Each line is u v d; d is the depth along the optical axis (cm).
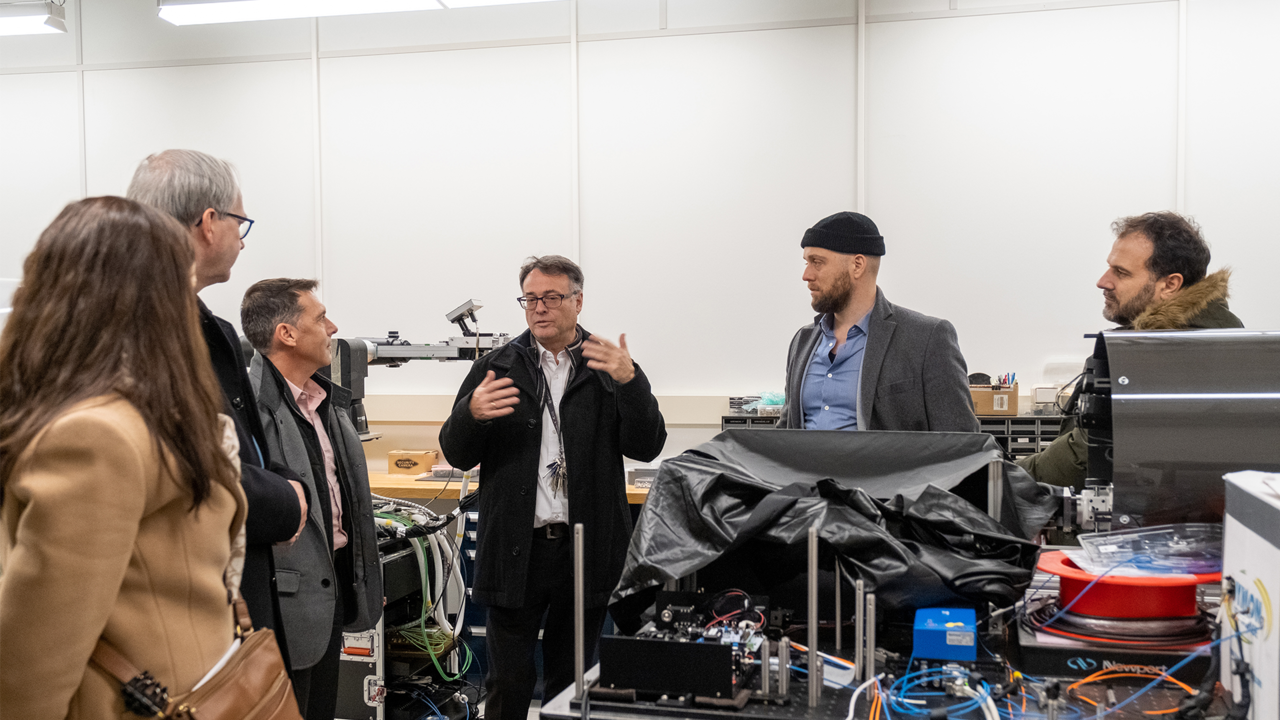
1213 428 137
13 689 92
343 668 275
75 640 92
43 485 90
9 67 422
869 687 116
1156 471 139
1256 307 337
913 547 132
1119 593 126
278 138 406
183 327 104
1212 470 137
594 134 383
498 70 388
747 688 117
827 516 132
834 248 209
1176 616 126
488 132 391
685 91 376
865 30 359
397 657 285
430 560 297
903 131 360
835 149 365
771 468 152
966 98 355
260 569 146
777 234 371
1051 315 353
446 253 396
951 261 359
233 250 156
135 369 98
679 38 375
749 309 375
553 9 382
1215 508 137
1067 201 350
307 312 212
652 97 378
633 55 379
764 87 370
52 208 422
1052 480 196
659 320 382
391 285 400
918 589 126
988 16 352
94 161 418
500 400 213
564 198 386
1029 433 329
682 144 377
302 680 187
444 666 302
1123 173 345
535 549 229
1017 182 353
